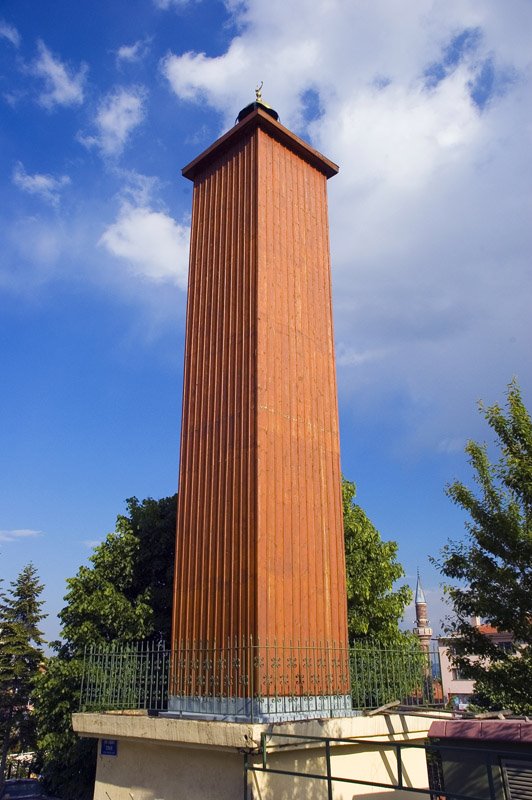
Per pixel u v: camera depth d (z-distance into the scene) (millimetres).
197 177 18234
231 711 11820
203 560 13766
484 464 13867
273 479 13633
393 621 23359
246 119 16562
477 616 13562
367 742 8156
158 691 13664
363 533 23734
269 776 10086
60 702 20359
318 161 18203
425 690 13500
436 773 16984
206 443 14766
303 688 12523
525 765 9344
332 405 16125
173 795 10977
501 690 12938
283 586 13016
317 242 17484
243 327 14938
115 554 21859
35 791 25109
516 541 12766
